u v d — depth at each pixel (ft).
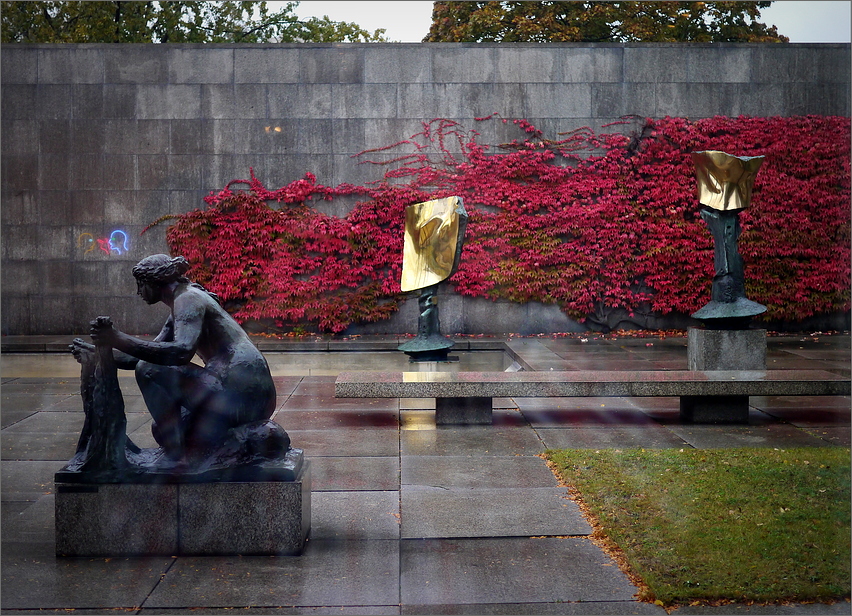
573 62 56.49
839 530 16.28
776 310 56.95
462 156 56.39
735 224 35.86
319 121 56.08
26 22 72.23
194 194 55.93
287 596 13.55
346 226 55.93
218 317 15.67
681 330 57.41
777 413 29.30
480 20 71.15
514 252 56.70
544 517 17.51
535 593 13.64
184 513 15.26
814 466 21.15
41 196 55.62
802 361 41.16
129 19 74.18
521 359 42.50
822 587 13.52
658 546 15.48
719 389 26.76
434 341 44.37
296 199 55.93
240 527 15.29
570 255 56.59
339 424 27.78
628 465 21.47
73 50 55.26
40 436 26.27
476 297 57.11
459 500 18.80
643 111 56.80
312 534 16.51
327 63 55.93
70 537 15.24
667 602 13.16
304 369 44.21
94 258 55.93
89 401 15.49
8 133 55.42
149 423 27.94
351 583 14.06
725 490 19.03
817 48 56.59
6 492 19.88
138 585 13.94
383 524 17.12
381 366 45.11
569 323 57.21
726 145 56.59
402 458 22.90
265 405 15.72
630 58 56.54
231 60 55.72
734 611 12.93
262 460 15.46
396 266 56.29
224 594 13.61
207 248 55.72
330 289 56.13
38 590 13.73
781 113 56.80
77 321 56.08
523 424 27.63
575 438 25.38
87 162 55.57
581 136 56.59
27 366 45.16
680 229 56.49
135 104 55.52
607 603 13.26
